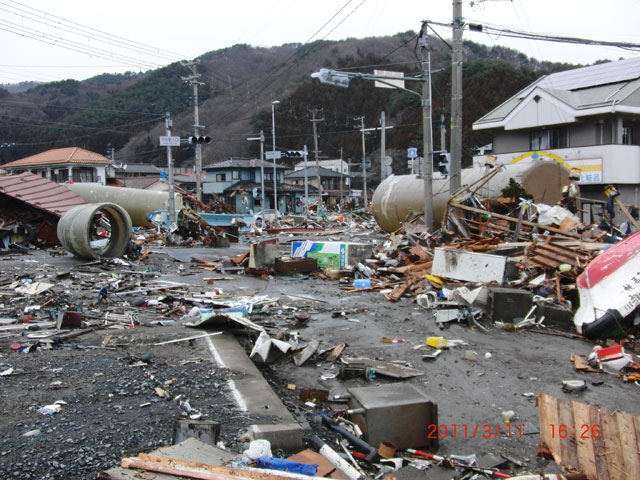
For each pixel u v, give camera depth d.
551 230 13.59
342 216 47.19
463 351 7.82
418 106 70.12
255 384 5.85
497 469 4.53
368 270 14.14
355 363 7.04
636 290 8.20
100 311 9.59
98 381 5.70
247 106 77.12
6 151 65.88
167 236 24.14
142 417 4.73
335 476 3.80
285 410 5.10
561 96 28.12
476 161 32.97
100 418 4.68
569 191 16.97
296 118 75.81
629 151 26.23
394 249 15.56
